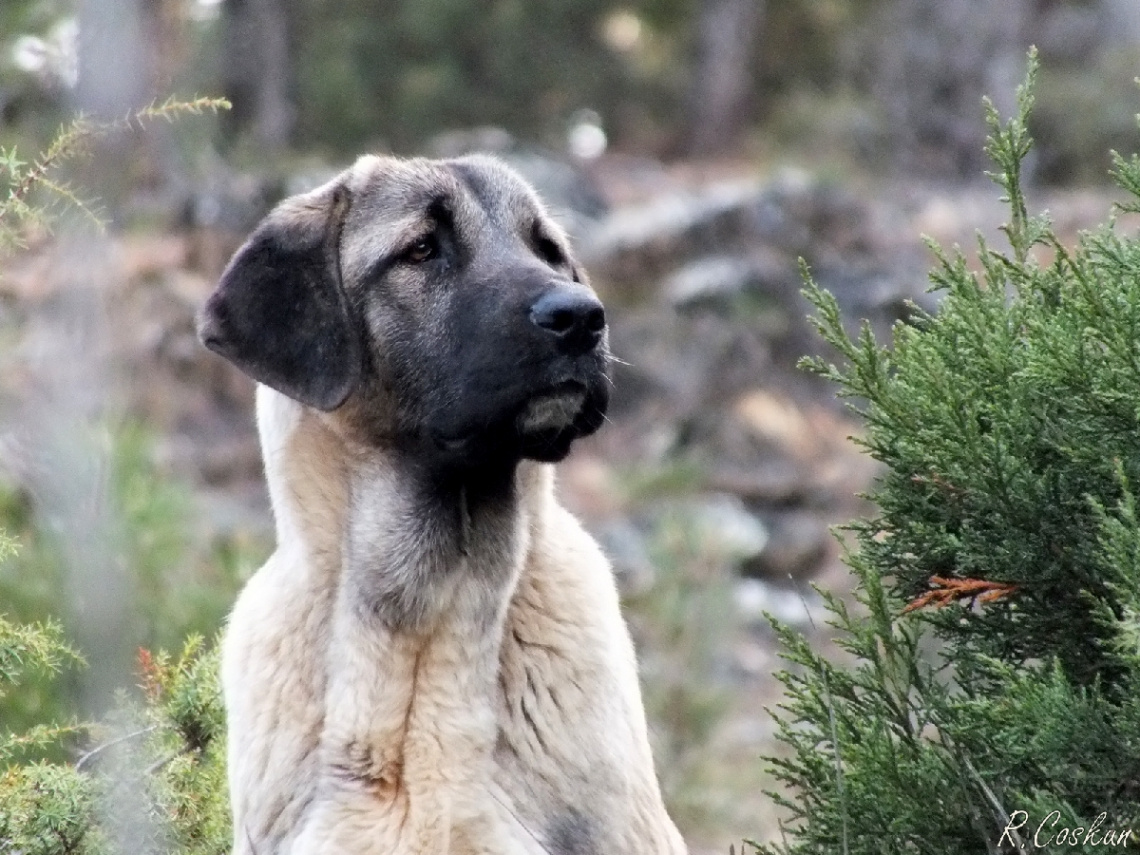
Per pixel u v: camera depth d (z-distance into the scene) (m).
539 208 10.38
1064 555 8.33
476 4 47.88
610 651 9.48
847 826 8.34
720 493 28.00
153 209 27.52
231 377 26.28
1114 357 8.07
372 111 45.59
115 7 13.70
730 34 50.03
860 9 50.97
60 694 12.37
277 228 9.92
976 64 45.34
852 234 34.88
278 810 9.23
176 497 15.48
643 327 31.22
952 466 8.48
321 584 9.56
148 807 10.42
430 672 9.18
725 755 18.08
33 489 14.23
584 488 27.12
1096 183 42.03
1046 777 8.27
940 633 9.09
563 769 9.18
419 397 9.55
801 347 31.47
